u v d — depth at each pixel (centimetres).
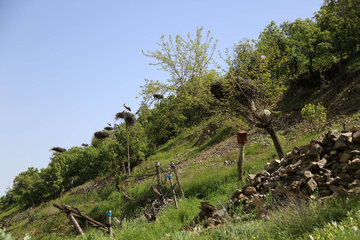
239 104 1330
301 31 2769
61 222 1712
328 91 2334
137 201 1485
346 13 2564
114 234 855
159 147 3553
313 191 580
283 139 1972
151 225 845
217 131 2953
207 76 1431
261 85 1334
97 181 2836
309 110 1812
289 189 618
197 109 1577
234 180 1271
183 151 3008
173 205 1106
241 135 1080
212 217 693
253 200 670
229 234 473
